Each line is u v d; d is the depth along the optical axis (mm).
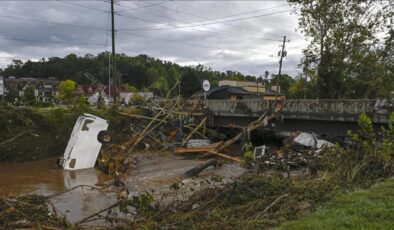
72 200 11570
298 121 21125
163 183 14344
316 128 20266
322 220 6090
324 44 28250
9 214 8156
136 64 99938
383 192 7613
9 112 20969
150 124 24000
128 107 30172
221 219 6848
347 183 9234
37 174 16391
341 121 18797
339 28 27922
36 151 20469
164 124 26391
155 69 100812
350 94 30094
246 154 16375
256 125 21906
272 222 6410
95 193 12523
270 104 22250
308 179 9891
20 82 92688
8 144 19688
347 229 5562
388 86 29047
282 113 21469
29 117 21859
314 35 28734
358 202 6965
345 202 7086
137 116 25344
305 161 14594
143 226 6730
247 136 21344
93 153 17750
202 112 26359
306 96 32375
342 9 27891
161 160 20219
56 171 16984
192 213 7320
